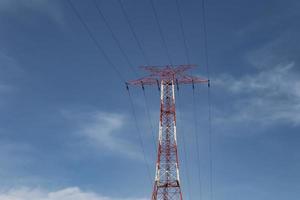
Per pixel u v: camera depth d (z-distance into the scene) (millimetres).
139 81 128750
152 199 117188
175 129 125062
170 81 130750
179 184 118188
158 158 121875
